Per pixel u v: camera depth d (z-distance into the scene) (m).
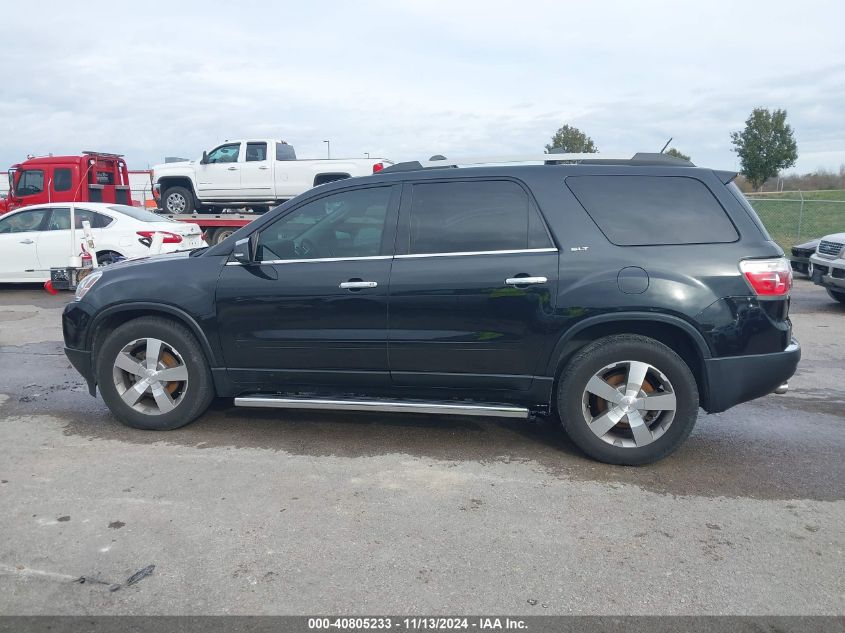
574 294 4.25
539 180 4.44
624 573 3.15
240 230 4.84
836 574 3.14
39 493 3.95
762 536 3.50
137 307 4.84
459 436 4.96
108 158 17.73
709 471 4.34
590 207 4.36
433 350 4.49
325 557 3.27
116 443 4.77
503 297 4.34
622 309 4.21
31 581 3.07
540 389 4.46
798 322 9.69
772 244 4.28
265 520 3.63
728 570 3.18
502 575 3.12
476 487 4.07
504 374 4.46
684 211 4.32
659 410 4.32
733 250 4.22
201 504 3.81
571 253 4.29
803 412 5.60
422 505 3.82
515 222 4.43
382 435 4.97
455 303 4.40
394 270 4.50
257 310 4.69
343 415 5.42
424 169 4.70
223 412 5.47
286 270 4.66
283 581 3.07
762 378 4.25
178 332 4.84
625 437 4.43
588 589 3.02
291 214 4.75
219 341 4.79
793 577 3.12
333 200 4.71
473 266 4.39
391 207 4.61
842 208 21.31
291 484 4.09
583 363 4.31
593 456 4.42
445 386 4.60
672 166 4.45
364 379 4.68
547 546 3.38
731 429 5.17
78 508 3.76
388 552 3.31
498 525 3.59
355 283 4.52
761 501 3.90
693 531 3.54
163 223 12.63
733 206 4.32
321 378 4.74
